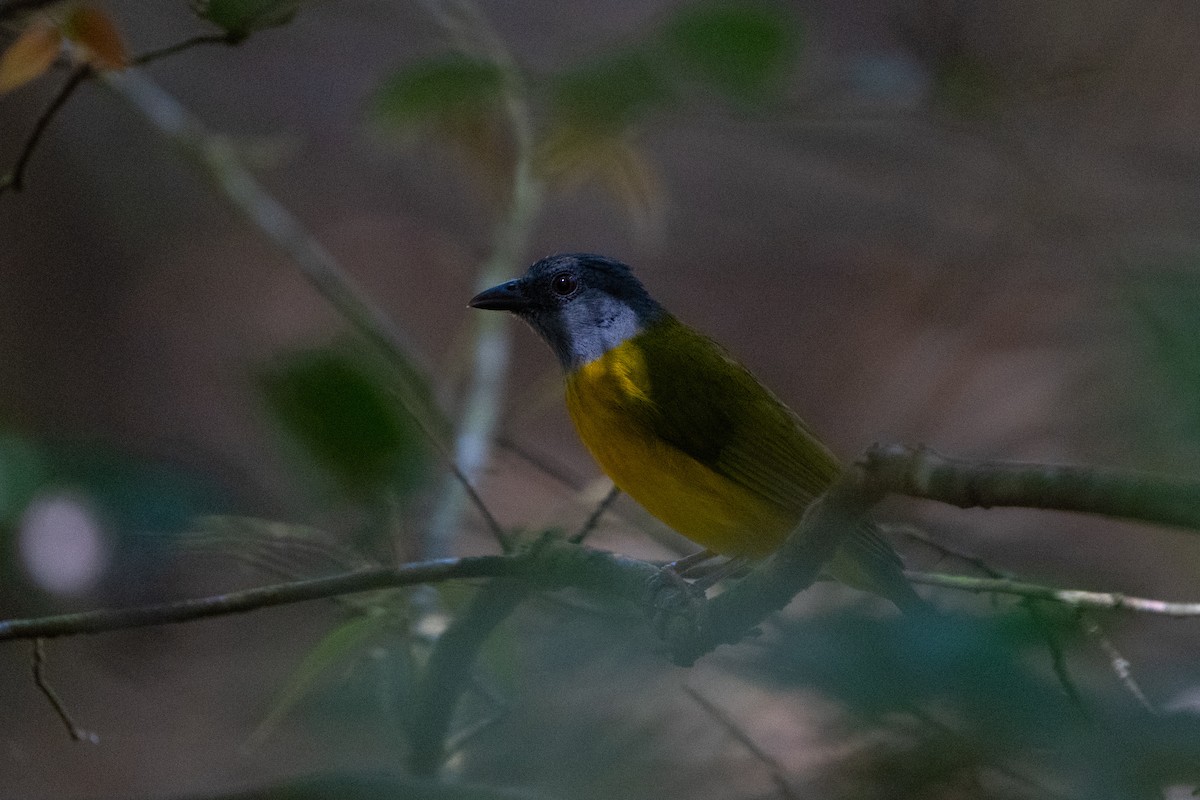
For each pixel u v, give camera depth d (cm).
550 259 948
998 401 1683
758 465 852
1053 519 1438
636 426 862
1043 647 495
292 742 1058
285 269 1922
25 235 1839
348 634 684
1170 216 1678
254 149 1375
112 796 1132
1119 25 1842
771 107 914
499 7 1995
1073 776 379
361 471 523
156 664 1276
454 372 1218
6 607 877
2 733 1229
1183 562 1376
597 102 815
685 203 2073
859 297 2012
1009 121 1478
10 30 780
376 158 2091
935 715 450
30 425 1692
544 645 718
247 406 638
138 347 1800
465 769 796
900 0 1822
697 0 792
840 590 789
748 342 1998
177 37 2092
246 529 704
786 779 621
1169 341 476
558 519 1077
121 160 1939
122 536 692
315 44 2117
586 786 675
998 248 1880
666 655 599
